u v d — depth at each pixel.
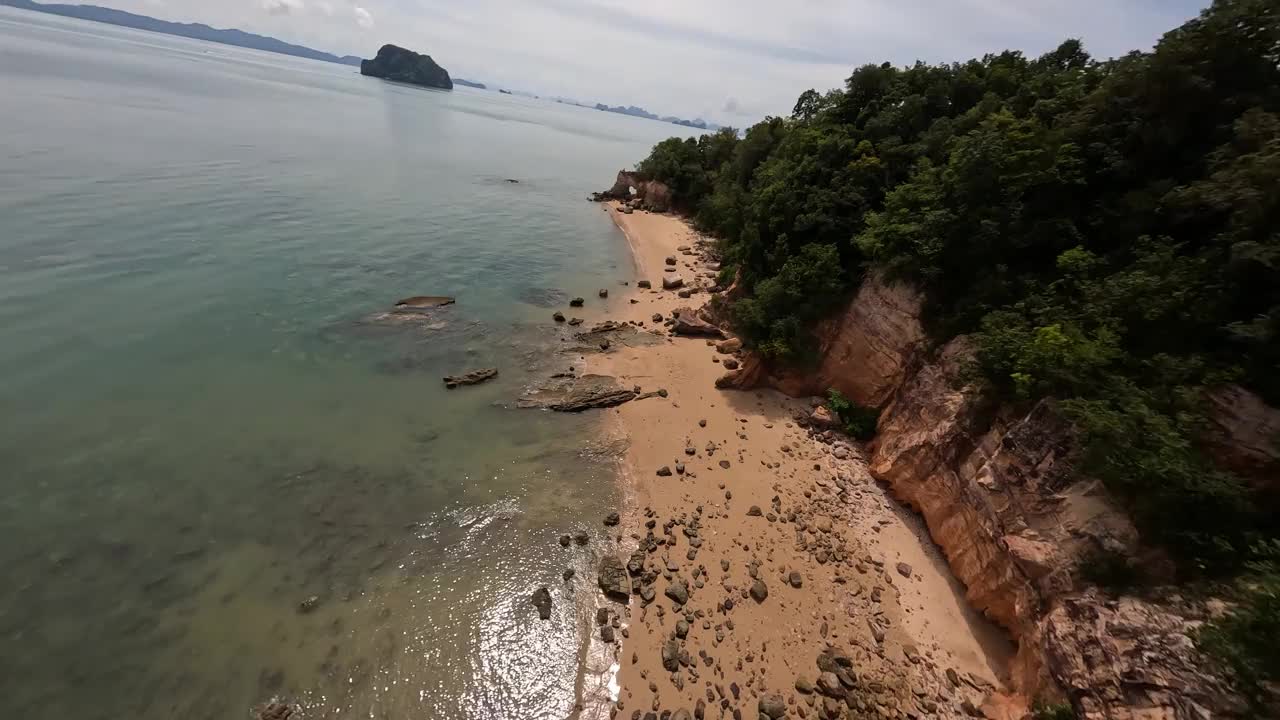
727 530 20.73
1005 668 16.36
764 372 30.03
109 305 29.81
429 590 17.81
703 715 14.70
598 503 21.91
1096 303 17.59
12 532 17.72
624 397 28.45
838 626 17.34
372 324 33.09
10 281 29.86
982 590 17.69
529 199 71.88
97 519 18.59
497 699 15.04
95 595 16.38
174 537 18.42
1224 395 14.01
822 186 32.16
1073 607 14.02
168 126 72.69
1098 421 14.48
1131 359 16.02
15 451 20.39
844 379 27.61
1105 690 12.48
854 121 35.47
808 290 29.23
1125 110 20.16
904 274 25.30
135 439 21.94
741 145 61.03
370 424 24.97
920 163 27.28
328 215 49.50
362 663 15.52
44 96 74.62
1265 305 14.48
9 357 24.59
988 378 19.28
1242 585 11.79
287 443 23.11
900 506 22.28
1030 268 21.36
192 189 49.22
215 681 14.70
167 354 27.11
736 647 16.53
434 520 20.45
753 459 24.64
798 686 15.55
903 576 19.17
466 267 44.03
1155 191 18.64
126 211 41.59
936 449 20.58
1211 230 17.25
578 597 18.02
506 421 26.33
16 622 15.42
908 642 16.98
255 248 39.94
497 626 16.89
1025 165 21.22
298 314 32.69
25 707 13.70
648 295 43.25
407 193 62.50
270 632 16.05
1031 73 31.48
